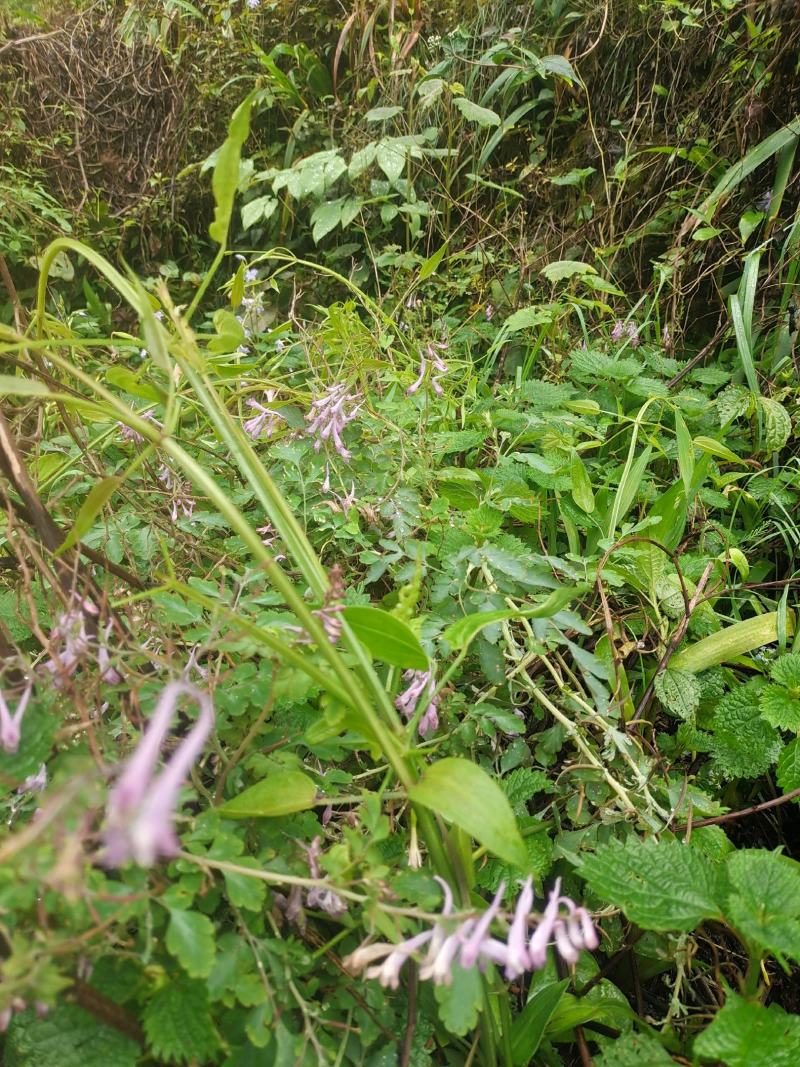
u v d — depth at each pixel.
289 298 3.57
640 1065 0.91
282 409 1.63
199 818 0.85
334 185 3.59
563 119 3.29
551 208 3.25
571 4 3.34
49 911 0.69
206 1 4.12
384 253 3.16
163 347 0.86
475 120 3.25
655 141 3.11
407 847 1.08
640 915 0.89
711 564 1.58
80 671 1.00
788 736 1.55
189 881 0.77
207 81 4.00
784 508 2.03
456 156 3.44
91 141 4.20
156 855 0.80
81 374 0.83
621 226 3.09
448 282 2.96
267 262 3.69
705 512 1.99
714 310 2.89
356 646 0.88
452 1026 0.73
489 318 2.90
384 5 3.54
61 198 4.11
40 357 1.19
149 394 0.95
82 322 2.95
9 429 1.24
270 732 1.07
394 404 1.95
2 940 0.71
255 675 1.01
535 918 0.73
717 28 2.92
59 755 0.88
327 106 3.81
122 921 0.72
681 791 1.20
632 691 1.62
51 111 4.21
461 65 3.55
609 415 2.33
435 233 3.51
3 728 0.75
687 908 0.90
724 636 1.55
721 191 2.71
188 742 0.53
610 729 1.24
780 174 2.69
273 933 0.92
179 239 4.15
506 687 1.36
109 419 1.56
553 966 1.11
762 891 0.88
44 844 0.63
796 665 1.42
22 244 3.49
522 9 3.46
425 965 0.72
